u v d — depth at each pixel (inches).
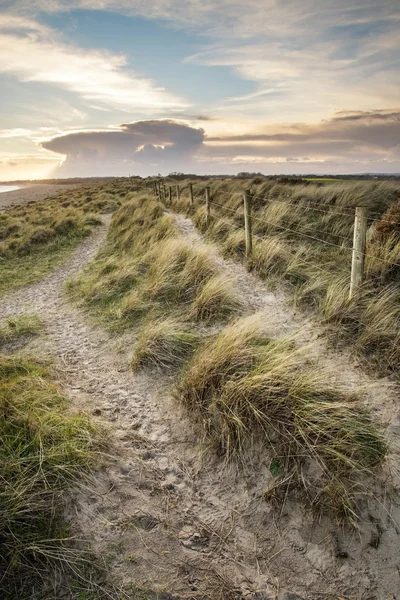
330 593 82.4
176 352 166.2
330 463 99.5
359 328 162.4
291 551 90.2
